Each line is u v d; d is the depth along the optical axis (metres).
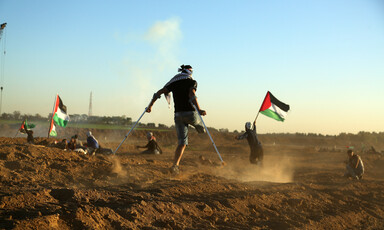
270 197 5.63
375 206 6.84
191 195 4.84
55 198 3.62
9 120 49.94
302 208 5.61
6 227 2.56
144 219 3.49
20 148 6.72
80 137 43.06
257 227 4.20
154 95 6.24
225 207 4.62
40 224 2.73
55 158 6.60
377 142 71.94
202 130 6.38
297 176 10.89
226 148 30.83
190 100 6.02
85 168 5.83
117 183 5.23
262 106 12.89
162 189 4.75
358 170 11.18
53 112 17.22
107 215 3.27
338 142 66.44
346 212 5.90
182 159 13.17
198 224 3.83
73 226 2.93
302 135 83.88
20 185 4.09
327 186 8.02
